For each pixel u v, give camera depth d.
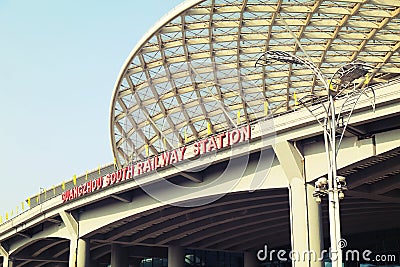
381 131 32.53
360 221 56.06
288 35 50.47
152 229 57.91
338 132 32.78
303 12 45.50
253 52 53.81
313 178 35.00
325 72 55.94
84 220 56.50
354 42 51.06
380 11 45.41
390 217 53.81
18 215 65.12
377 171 35.94
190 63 56.31
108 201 53.84
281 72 57.16
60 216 58.47
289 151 35.25
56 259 75.81
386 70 54.84
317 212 35.12
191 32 51.62
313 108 33.62
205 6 45.59
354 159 33.31
